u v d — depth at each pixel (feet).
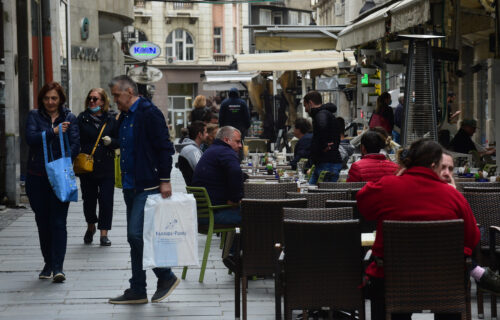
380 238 23.49
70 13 109.81
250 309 31.53
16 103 64.54
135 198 31.91
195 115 82.84
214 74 126.62
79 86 112.68
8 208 63.82
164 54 282.56
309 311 30.01
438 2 53.16
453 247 22.53
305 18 335.67
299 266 24.21
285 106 111.75
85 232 51.31
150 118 31.55
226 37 290.35
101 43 154.20
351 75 93.76
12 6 63.16
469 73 100.58
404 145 49.62
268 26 90.33
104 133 45.60
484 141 97.71
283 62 91.20
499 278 24.41
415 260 22.47
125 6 129.08
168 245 31.35
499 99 54.19
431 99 49.60
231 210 38.01
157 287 32.99
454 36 54.60
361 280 24.09
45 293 34.30
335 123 49.11
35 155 36.22
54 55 86.99
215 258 42.73
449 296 22.59
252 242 29.91
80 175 46.37
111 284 36.01
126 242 47.32
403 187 23.34
